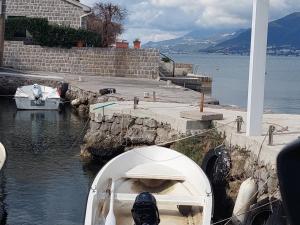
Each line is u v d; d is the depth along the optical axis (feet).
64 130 83.51
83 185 52.75
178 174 40.24
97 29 156.87
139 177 39.52
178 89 105.29
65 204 46.98
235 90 182.91
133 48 133.28
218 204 43.70
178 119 54.34
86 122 90.84
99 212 32.60
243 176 42.42
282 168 8.20
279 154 8.29
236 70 362.53
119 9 161.38
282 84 218.38
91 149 62.90
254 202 36.78
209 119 52.60
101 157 62.64
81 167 59.72
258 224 34.04
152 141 59.00
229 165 44.24
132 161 41.47
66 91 113.91
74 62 137.69
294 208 8.04
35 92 105.91
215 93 166.81
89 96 102.89
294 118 57.67
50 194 49.70
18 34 142.92
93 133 63.62
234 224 36.65
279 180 8.26
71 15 145.28
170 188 39.73
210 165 46.34
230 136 47.03
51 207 46.21
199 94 95.45
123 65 134.31
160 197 34.22
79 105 105.50
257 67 43.57
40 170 57.98
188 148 51.67
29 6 145.69
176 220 34.71
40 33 138.82
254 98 43.93
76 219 43.50
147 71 133.18
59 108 107.34
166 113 58.65
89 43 139.74
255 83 43.73
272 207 32.55
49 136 78.07
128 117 61.77
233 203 42.11
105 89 100.01
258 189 37.37
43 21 138.82
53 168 59.06
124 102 69.97
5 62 140.26
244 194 36.91
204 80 142.41
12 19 141.49
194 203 33.96
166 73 144.56
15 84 124.47
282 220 29.30
